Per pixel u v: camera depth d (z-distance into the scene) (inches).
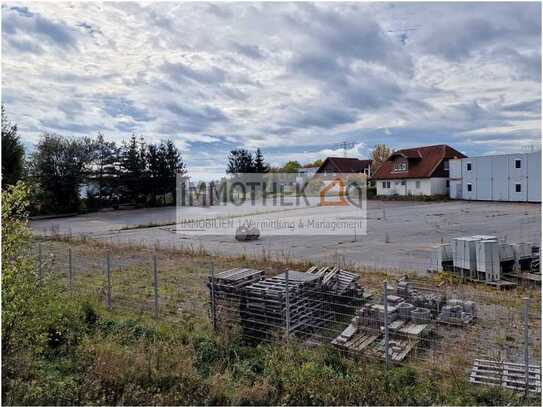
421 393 204.8
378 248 666.2
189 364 229.8
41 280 252.8
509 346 266.7
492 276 418.9
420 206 1391.5
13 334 222.7
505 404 194.5
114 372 214.4
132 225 1167.0
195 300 382.9
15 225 225.1
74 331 291.6
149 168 1872.5
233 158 2191.2
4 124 1155.3
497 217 1015.6
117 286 438.9
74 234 997.8
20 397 194.7
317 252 650.2
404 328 279.1
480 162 1501.0
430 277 452.8
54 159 1635.1
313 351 256.4
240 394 202.8
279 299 287.1
